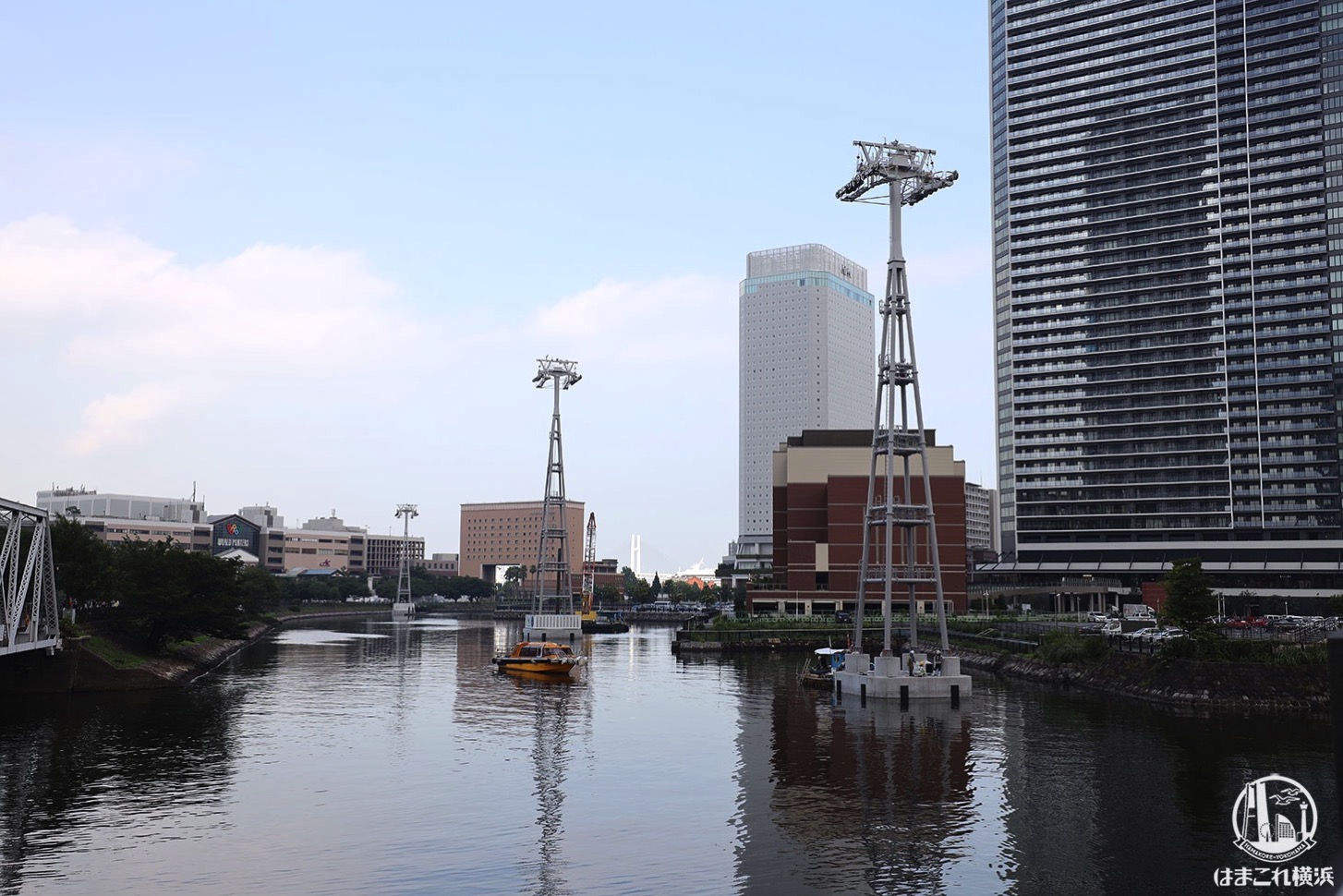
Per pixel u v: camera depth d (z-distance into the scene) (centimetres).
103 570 11744
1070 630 12619
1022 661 11762
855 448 19500
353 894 4047
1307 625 11538
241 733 7744
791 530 19388
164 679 10662
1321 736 7150
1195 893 4059
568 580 17562
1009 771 6197
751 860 4500
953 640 14875
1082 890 4088
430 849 4662
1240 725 7688
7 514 8644
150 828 4972
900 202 9925
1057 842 4731
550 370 17538
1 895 3997
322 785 5950
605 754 6969
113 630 11669
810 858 4522
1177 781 5891
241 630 12606
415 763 6638
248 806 5419
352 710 9069
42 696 9550
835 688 10106
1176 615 9756
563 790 5859
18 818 5116
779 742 7338
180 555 12469
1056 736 7331
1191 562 9925
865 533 10188
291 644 17938
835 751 6950
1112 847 4641
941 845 4700
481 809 5400
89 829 4925
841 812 5309
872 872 4338
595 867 4403
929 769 6328
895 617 18475
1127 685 9544
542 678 12050
